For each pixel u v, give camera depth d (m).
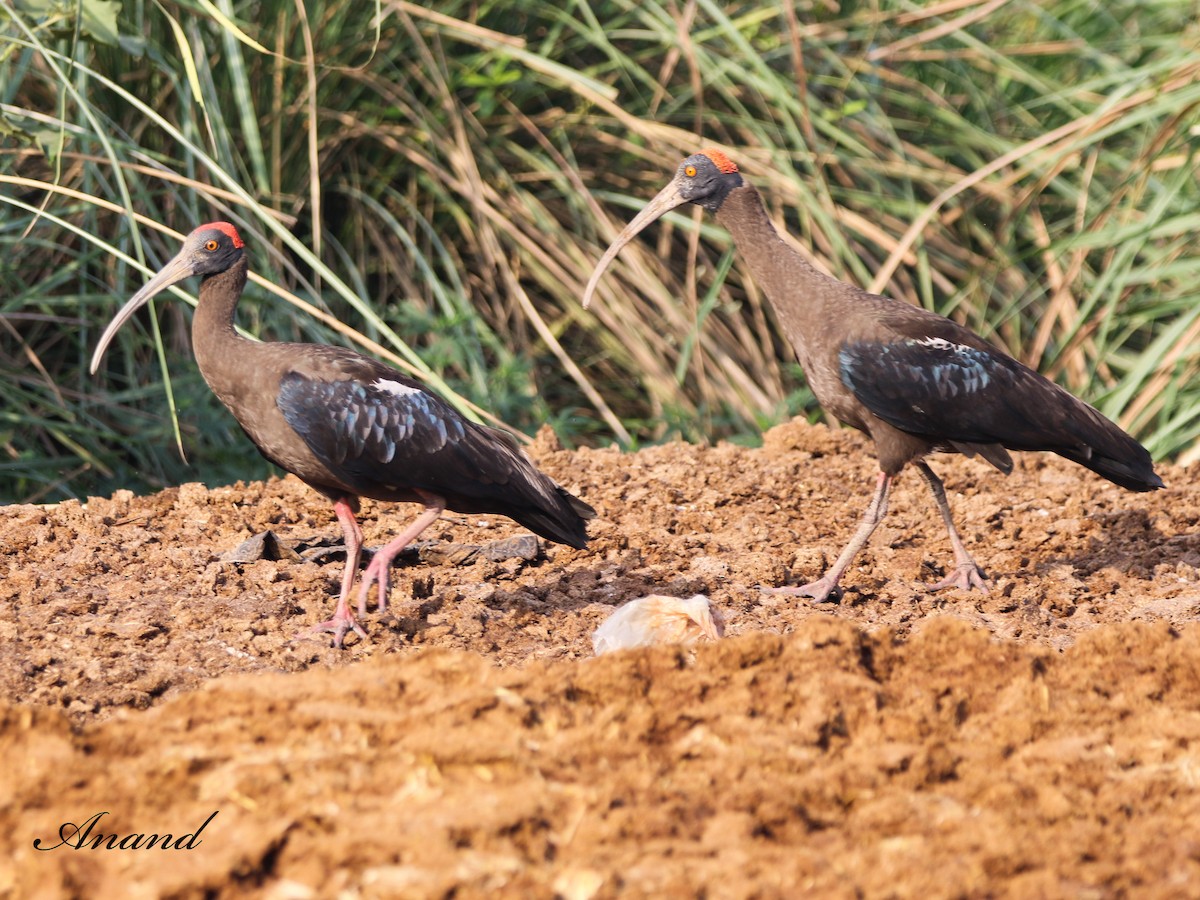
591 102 20.34
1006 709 7.82
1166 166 20.52
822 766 7.14
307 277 18.61
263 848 5.92
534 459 13.84
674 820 6.43
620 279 19.78
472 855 5.96
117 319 10.25
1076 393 20.28
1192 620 10.06
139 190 16.03
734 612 10.20
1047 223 22.47
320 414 9.52
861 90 21.14
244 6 17.80
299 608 9.88
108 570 10.55
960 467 14.13
